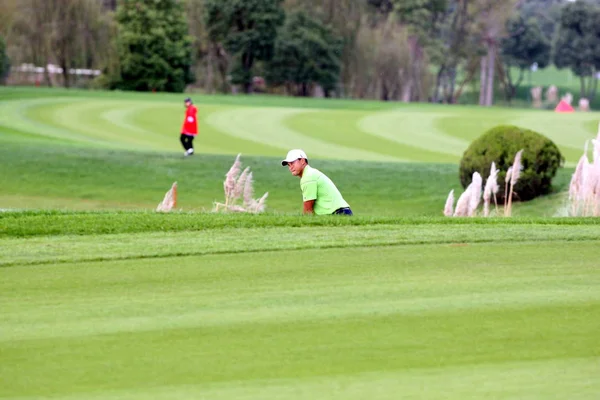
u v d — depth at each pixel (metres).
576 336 20.70
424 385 17.59
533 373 18.27
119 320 22.05
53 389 17.45
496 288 25.14
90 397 17.05
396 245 30.97
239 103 194.25
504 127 76.81
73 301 23.80
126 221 34.50
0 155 89.31
